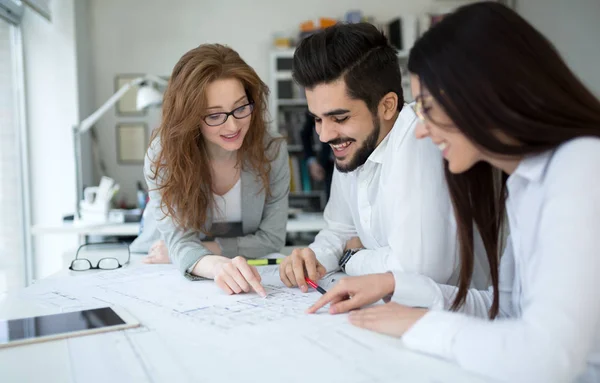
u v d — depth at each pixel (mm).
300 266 953
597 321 521
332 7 3615
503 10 579
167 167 1194
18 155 2910
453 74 576
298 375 528
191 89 1103
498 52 561
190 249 1119
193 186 1224
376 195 1042
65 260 1477
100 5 3459
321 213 2977
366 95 922
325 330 681
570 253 517
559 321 501
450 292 798
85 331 676
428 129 653
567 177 554
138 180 3506
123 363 570
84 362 575
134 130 3490
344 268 1097
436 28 615
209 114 1132
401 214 895
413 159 896
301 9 3600
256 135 1284
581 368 506
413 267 884
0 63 2736
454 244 896
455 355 551
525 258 654
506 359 511
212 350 609
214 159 1313
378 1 3635
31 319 735
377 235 1081
